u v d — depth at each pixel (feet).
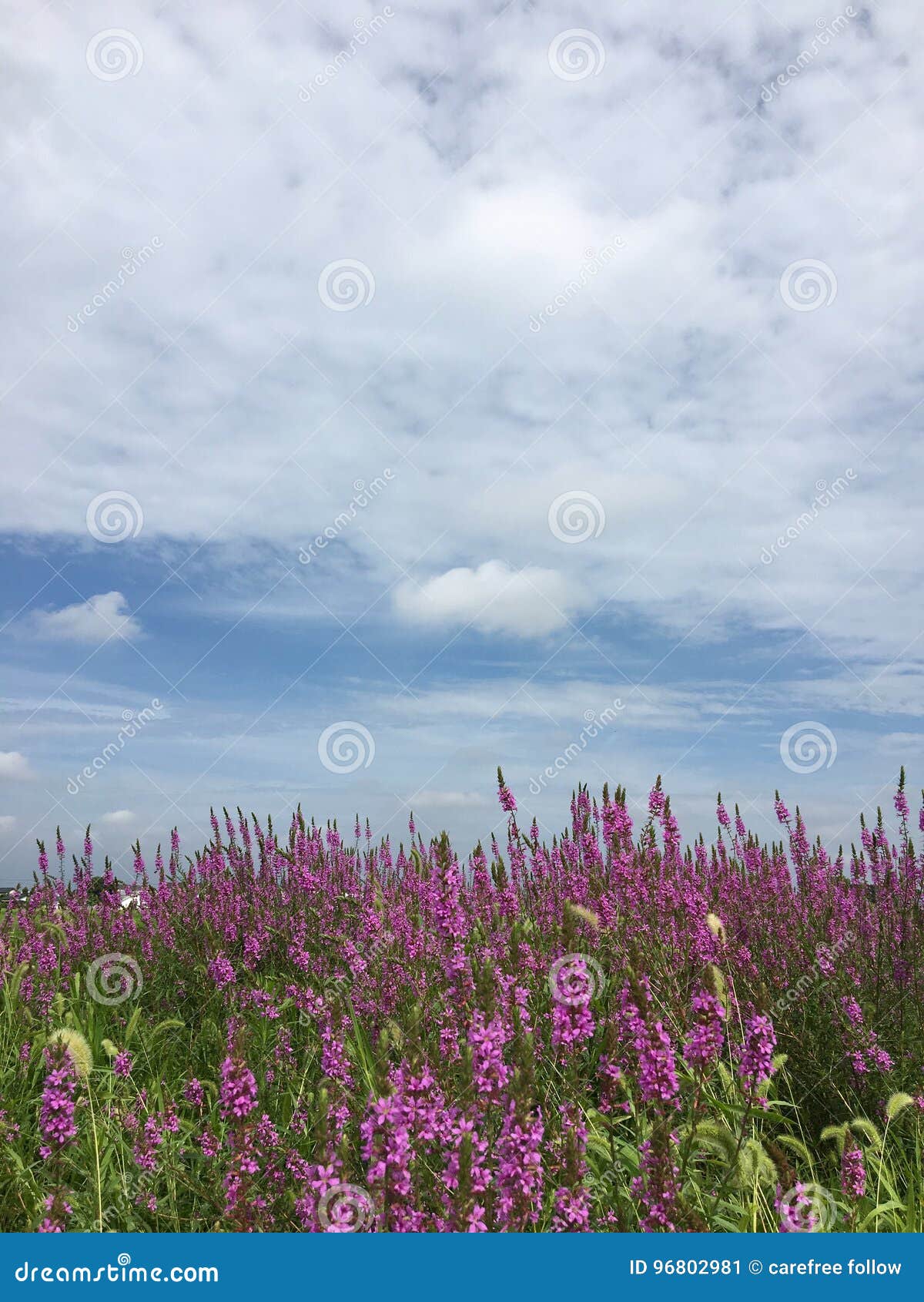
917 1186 3.14
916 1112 3.50
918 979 4.72
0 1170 3.05
